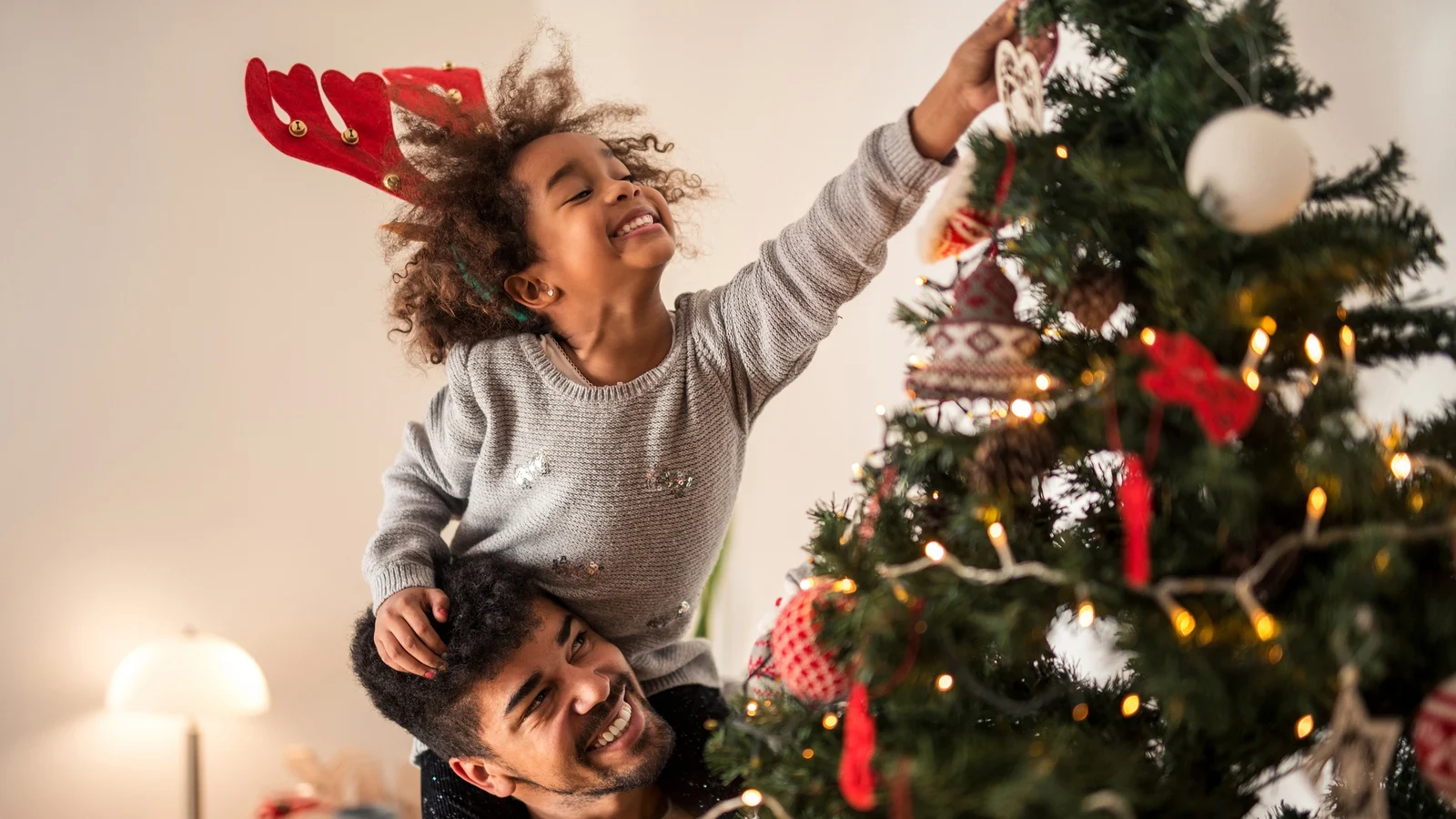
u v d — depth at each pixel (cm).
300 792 213
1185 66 62
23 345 215
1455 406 69
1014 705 68
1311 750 67
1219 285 60
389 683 118
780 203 185
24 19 216
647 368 116
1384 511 58
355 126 126
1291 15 104
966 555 68
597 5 217
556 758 114
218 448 225
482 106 125
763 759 75
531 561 120
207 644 209
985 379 67
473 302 119
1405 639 58
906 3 159
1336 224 61
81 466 218
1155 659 58
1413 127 92
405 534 121
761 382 113
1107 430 62
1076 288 67
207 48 223
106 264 219
